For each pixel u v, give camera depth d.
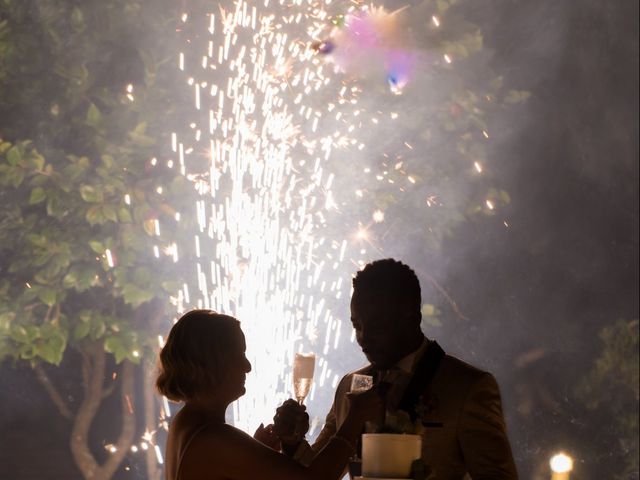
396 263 3.02
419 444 2.59
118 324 8.21
